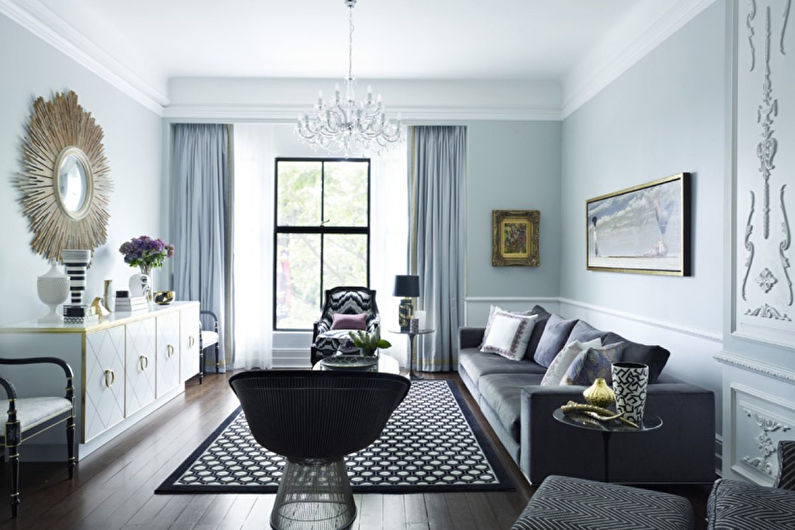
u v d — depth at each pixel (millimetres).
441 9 4023
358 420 2172
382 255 6039
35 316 3623
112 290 3965
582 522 1586
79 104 4082
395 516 2498
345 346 4180
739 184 2441
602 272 4633
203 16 4160
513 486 2818
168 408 4344
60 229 3848
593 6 3959
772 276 2223
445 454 3285
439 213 5840
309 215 6246
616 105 4387
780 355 2180
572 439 2688
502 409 3164
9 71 3330
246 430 3748
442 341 5809
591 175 4910
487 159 5727
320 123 3992
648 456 2684
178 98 5609
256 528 2377
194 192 5711
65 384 3100
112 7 4000
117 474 2988
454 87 5684
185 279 5695
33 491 2764
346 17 4168
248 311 5957
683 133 3408
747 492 1614
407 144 5828
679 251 3371
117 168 4684
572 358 3064
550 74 5504
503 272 5746
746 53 2377
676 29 3496
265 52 4906
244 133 5918
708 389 2986
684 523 1601
